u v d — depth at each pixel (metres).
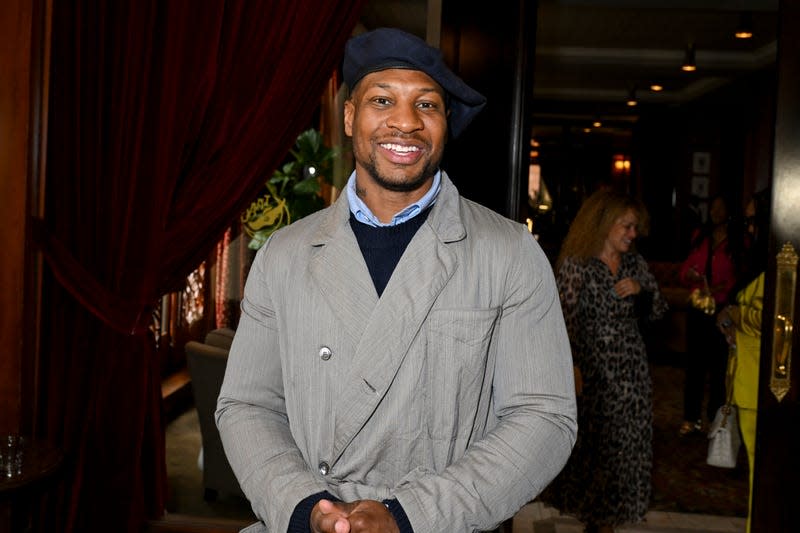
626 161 17.64
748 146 9.84
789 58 2.49
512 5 2.68
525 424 1.24
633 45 9.13
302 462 1.29
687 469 4.63
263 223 2.80
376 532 1.11
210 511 2.86
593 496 3.19
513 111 2.71
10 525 2.22
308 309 1.31
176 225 2.61
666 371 7.66
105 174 2.62
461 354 1.26
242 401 1.39
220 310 2.85
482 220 1.37
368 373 1.25
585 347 3.19
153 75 2.59
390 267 1.32
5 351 2.57
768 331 2.54
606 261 3.29
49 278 2.65
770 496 2.56
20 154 2.54
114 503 2.65
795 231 2.50
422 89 1.28
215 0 2.54
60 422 2.66
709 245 5.23
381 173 1.29
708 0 6.43
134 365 2.65
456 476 1.19
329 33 2.61
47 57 2.54
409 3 2.70
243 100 2.60
